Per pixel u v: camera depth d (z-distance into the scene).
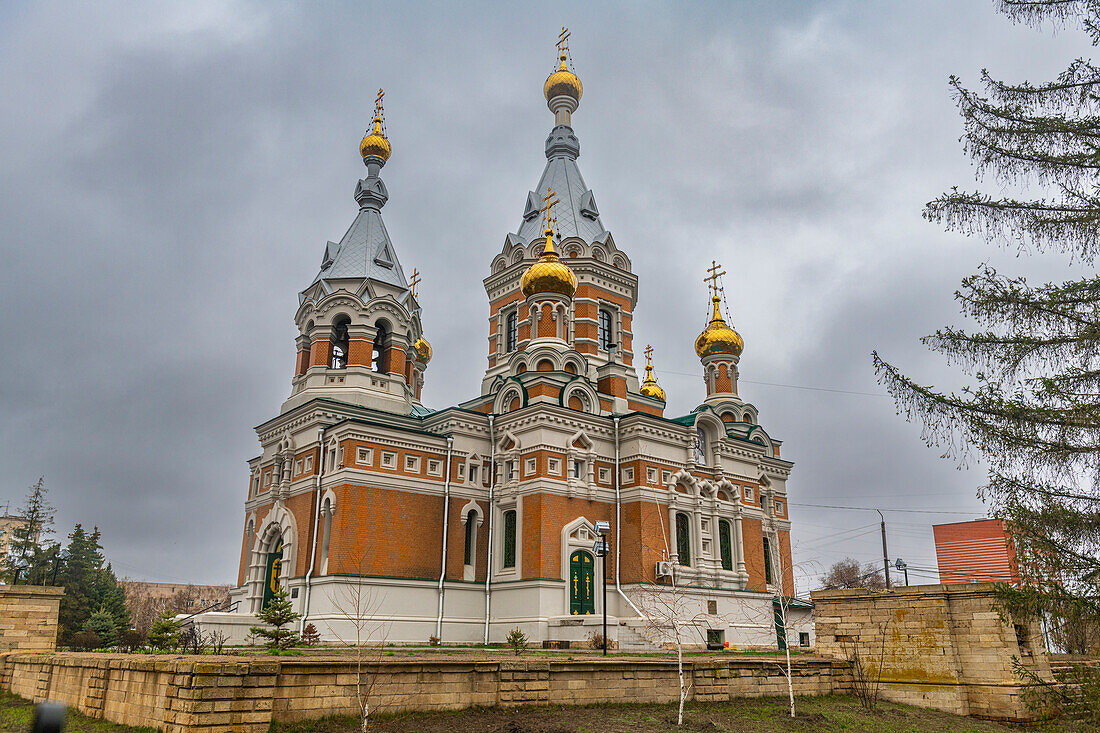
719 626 48.34
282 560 46.88
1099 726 23.23
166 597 141.38
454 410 49.47
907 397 21.45
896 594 30.80
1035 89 21.02
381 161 62.31
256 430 54.62
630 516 48.41
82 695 21.53
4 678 27.33
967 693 28.56
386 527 45.12
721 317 65.75
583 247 61.25
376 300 54.53
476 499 48.84
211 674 16.92
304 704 18.34
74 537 77.44
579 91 71.50
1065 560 19.41
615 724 21.53
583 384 51.44
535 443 47.44
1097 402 19.78
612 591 46.91
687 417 53.78
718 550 51.19
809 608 58.16
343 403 49.88
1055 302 20.12
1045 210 20.91
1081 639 21.89
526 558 45.56
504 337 61.91
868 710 27.78
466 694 21.19
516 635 36.47
